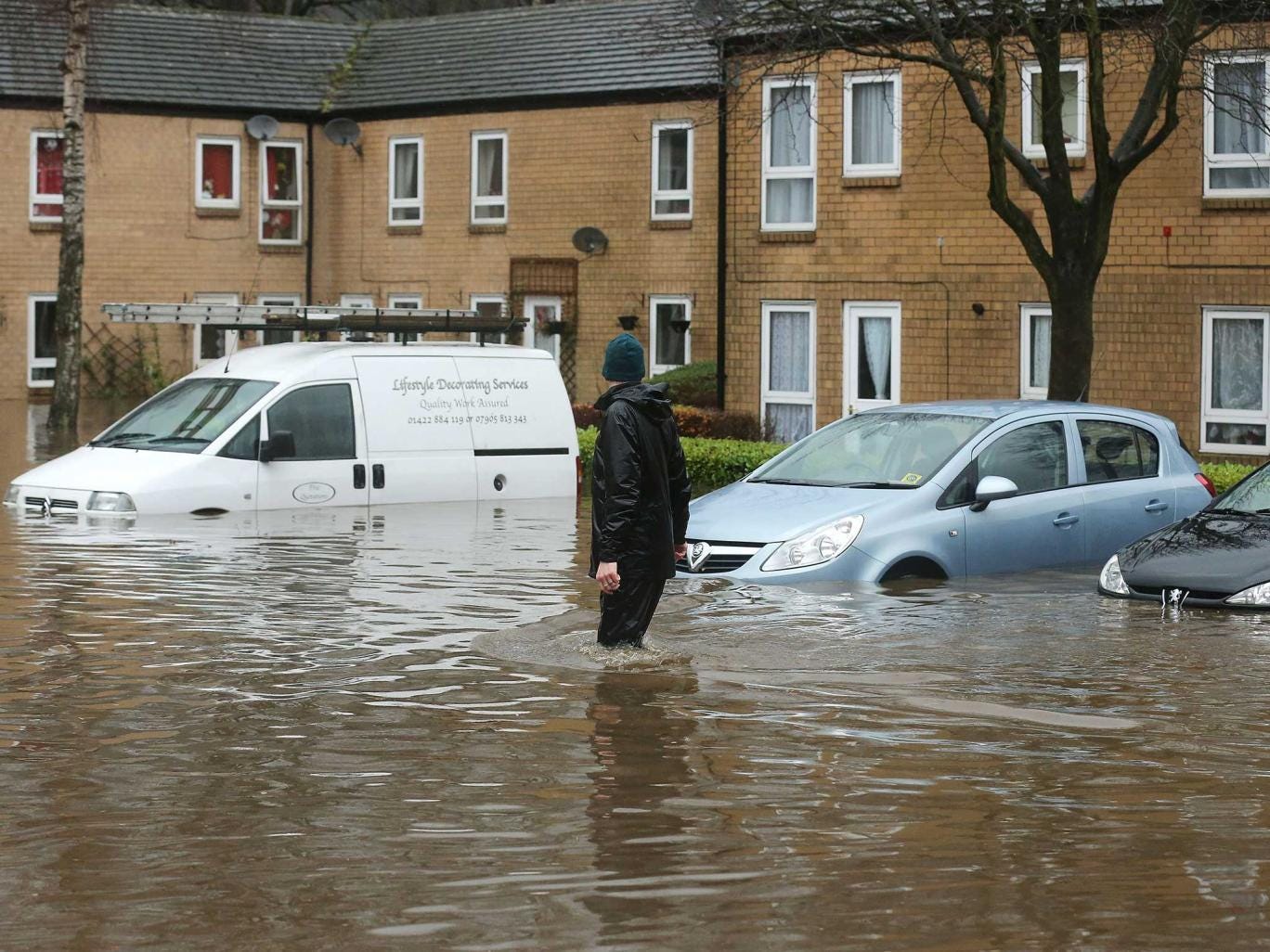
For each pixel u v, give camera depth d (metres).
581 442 34.16
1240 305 36.16
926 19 30.30
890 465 18.06
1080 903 7.38
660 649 13.30
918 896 7.46
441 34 57.44
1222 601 15.30
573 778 9.50
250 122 55.66
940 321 40.28
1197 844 8.26
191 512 22.05
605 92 50.78
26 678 12.25
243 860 8.00
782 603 15.40
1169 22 28.30
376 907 7.34
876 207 41.12
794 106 42.41
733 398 43.78
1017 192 38.97
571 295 52.00
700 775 9.57
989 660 12.91
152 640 13.76
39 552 18.72
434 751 10.13
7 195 54.50
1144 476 19.20
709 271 49.41
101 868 7.90
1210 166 36.28
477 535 20.64
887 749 10.16
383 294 56.19
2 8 52.81
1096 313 37.84
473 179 54.09
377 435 23.45
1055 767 9.74
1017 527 17.69
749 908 7.30
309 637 13.94
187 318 25.39
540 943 6.89
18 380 55.06
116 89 54.69
